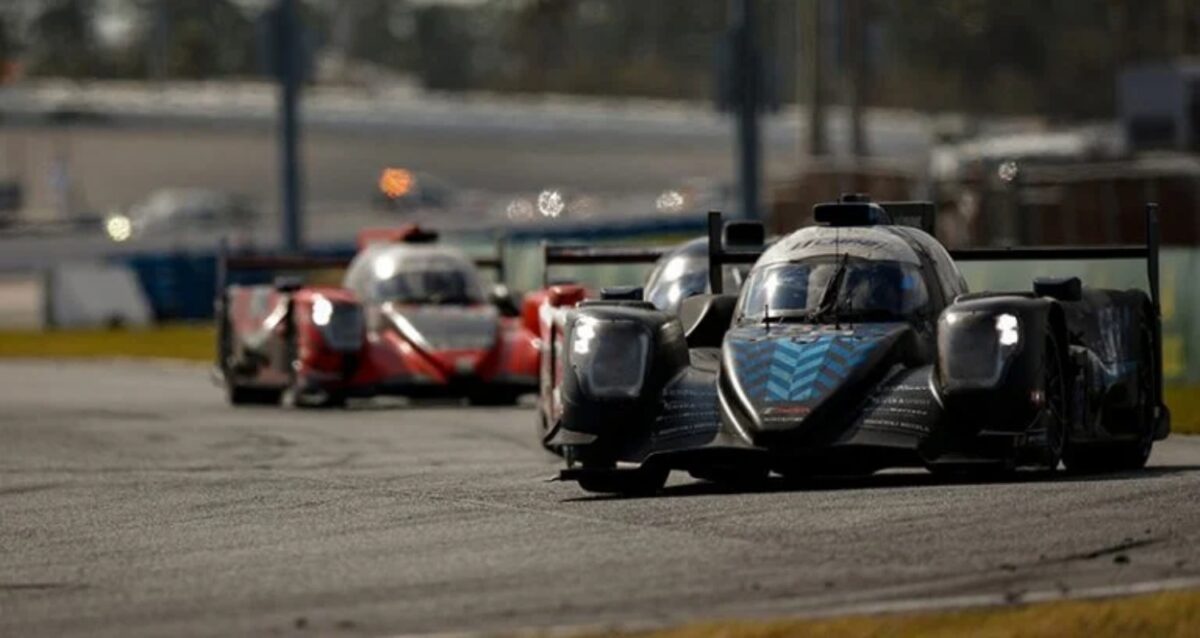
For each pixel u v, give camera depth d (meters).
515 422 75.31
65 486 53.38
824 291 45.91
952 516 37.06
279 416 81.38
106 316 182.62
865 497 40.09
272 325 87.00
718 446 42.19
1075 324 47.25
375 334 84.94
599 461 43.62
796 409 41.97
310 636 29.12
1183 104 164.75
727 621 28.53
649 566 33.47
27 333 174.12
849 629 27.91
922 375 43.19
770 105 127.75
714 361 46.59
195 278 183.88
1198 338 82.12
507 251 129.75
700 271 59.69
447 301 86.75
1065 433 44.78
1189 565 31.92
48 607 32.53
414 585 32.81
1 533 42.47
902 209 52.06
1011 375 41.56
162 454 64.31
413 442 66.31
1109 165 132.75
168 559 36.94
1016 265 75.38
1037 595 29.80
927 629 27.94
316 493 47.44
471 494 45.59
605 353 44.16
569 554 35.06
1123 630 28.00
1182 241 113.38
